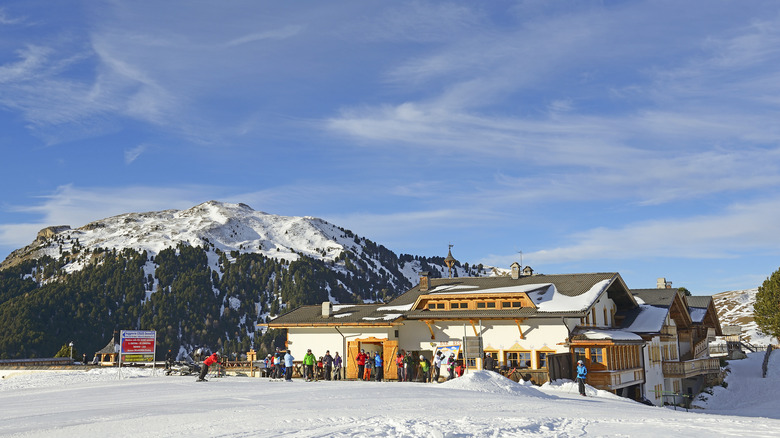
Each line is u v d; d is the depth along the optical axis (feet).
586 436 46.88
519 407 68.54
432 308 139.54
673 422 58.39
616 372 123.54
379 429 45.88
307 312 154.51
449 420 52.31
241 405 64.39
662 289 170.50
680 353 177.58
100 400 73.82
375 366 130.21
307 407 62.28
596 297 130.52
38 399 79.71
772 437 48.26
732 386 184.96
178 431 44.91
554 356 116.78
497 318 127.75
